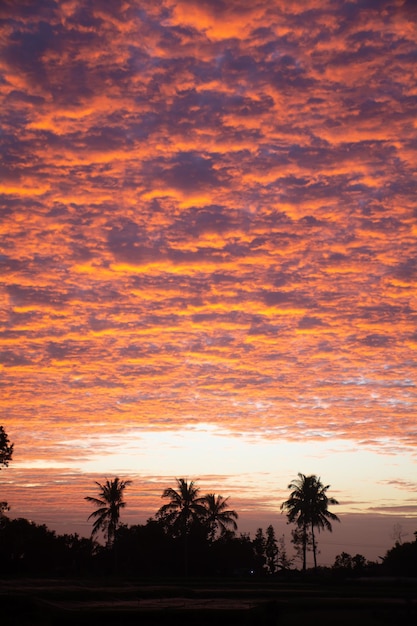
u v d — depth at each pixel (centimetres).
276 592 4569
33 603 3459
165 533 8462
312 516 8112
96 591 4325
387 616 2791
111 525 8238
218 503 8769
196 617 3106
